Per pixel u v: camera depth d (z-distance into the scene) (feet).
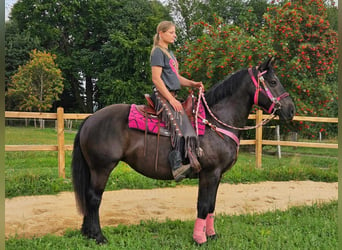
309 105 34.71
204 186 11.58
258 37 34.65
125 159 11.75
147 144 11.40
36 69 73.61
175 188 21.70
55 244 11.55
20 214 15.51
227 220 14.52
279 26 34.50
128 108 11.91
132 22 85.46
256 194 20.59
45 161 29.84
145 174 11.81
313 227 13.52
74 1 81.82
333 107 38.24
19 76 74.54
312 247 11.38
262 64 11.98
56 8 84.17
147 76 79.51
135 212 16.37
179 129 11.02
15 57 87.45
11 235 12.82
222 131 11.63
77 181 11.76
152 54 11.30
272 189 21.99
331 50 34.99
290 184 23.56
